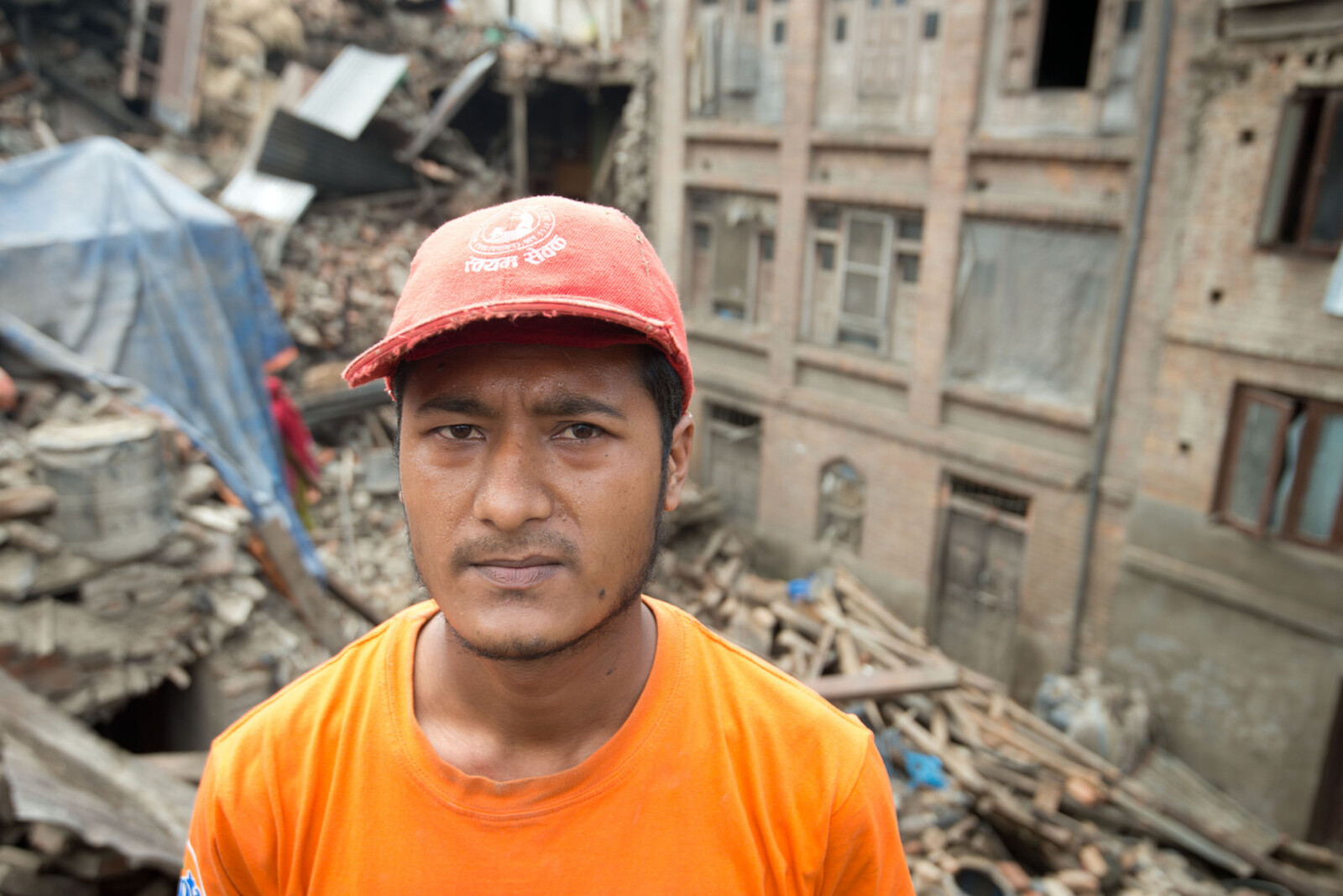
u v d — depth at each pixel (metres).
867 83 10.30
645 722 1.05
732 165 12.11
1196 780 8.62
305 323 12.69
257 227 12.91
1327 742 7.82
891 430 10.81
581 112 19.84
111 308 7.02
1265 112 7.36
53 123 14.99
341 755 1.09
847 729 1.15
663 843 1.02
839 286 11.25
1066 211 8.81
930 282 10.15
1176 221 8.09
